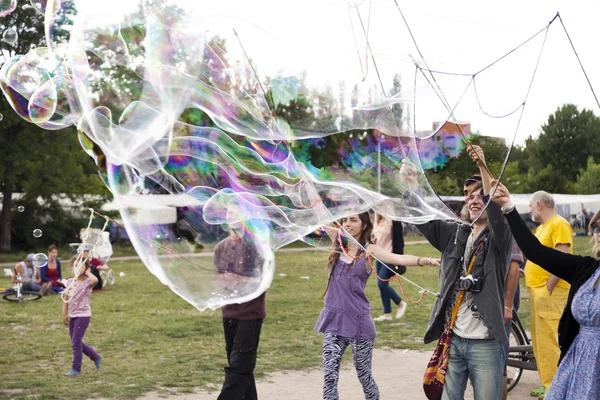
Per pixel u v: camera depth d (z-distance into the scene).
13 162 25.67
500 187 3.43
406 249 24.64
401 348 7.34
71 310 6.14
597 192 47.09
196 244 3.91
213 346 7.40
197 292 3.72
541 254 3.29
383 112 3.70
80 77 3.41
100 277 12.88
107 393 5.44
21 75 4.16
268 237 4.04
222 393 4.39
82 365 6.46
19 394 5.39
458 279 3.84
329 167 3.98
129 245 27.52
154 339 7.80
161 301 11.26
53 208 28.12
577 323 3.09
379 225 6.77
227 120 3.72
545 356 5.06
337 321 4.46
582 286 3.09
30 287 11.76
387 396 5.49
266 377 6.06
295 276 15.58
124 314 9.75
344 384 5.87
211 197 4.00
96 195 28.86
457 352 3.80
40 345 7.46
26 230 27.50
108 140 3.44
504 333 3.67
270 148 4.10
